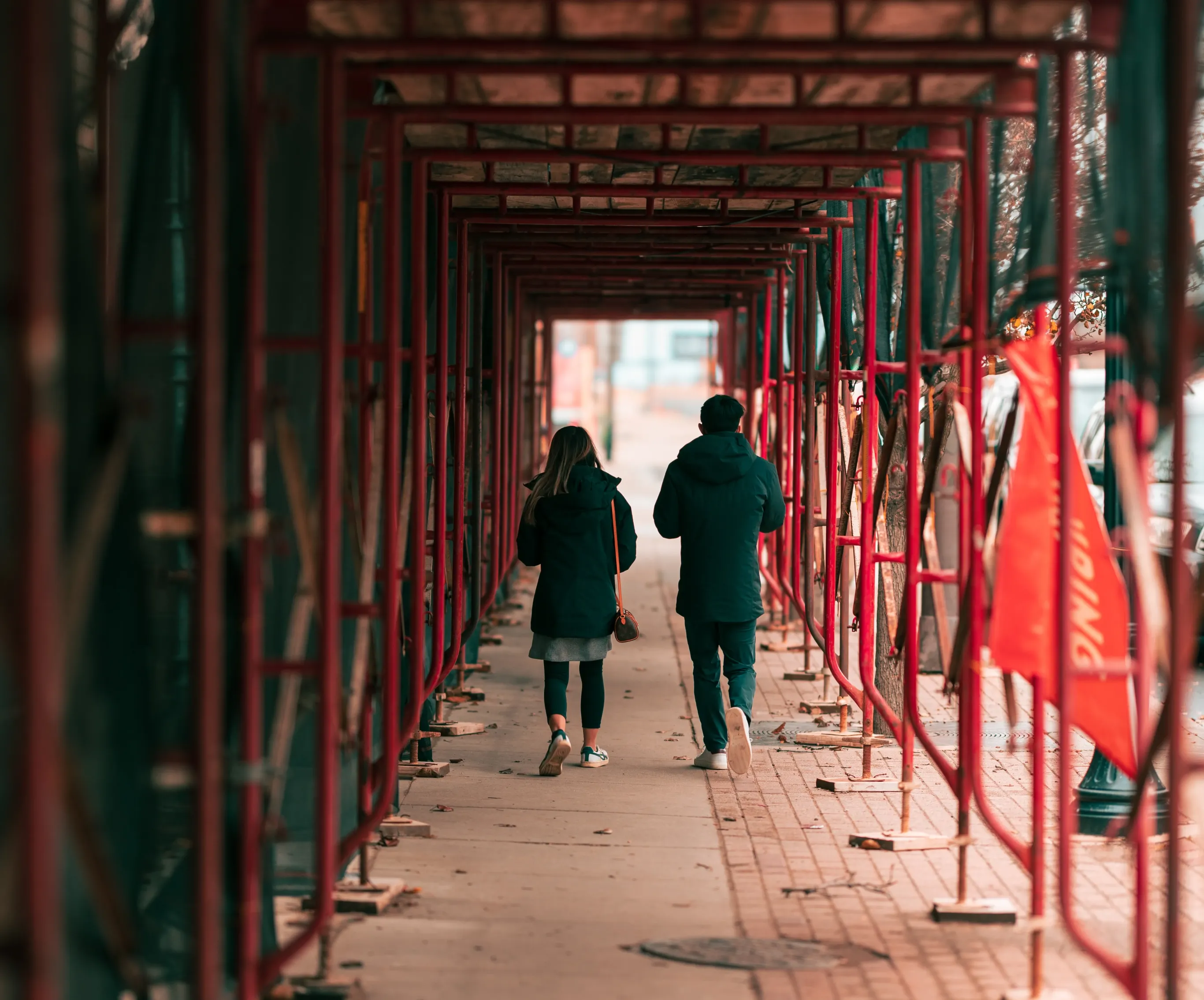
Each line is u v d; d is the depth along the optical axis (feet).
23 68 14.30
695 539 43.04
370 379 30.71
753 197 35.55
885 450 38.19
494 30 23.41
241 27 23.79
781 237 48.37
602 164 36.17
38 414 14.33
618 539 43.52
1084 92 27.40
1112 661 25.62
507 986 25.64
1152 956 27.55
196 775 19.62
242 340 23.61
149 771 20.77
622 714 52.34
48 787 14.47
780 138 32.12
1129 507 22.63
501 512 58.75
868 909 30.60
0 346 16.01
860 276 45.27
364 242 28.35
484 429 59.21
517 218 43.06
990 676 61.00
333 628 23.16
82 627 18.79
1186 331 20.53
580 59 24.02
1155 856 34.40
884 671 49.55
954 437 60.75
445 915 29.73
